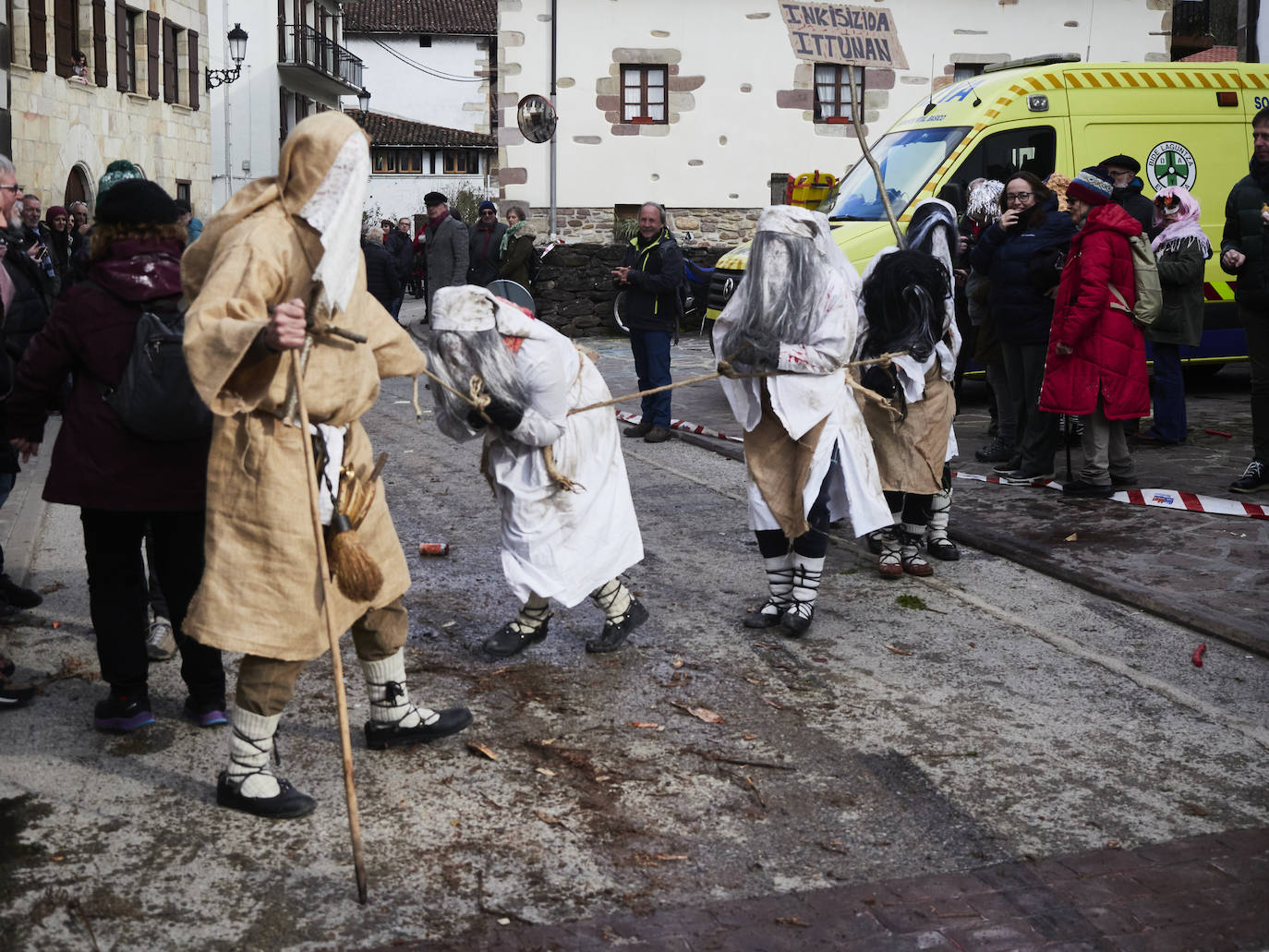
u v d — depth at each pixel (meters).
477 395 4.36
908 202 10.70
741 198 22.39
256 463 3.32
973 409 11.30
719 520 7.23
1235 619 5.16
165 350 3.62
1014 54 22.09
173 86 29.84
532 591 4.65
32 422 3.95
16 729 4.14
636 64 22.05
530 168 22.12
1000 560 6.33
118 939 2.95
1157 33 22.19
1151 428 9.27
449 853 3.38
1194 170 11.01
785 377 4.95
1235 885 3.21
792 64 22.16
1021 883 3.23
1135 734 4.18
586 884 3.23
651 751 4.05
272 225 3.25
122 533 3.99
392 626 3.88
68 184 24.14
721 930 3.02
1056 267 7.55
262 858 3.35
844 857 3.38
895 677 4.72
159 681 4.62
